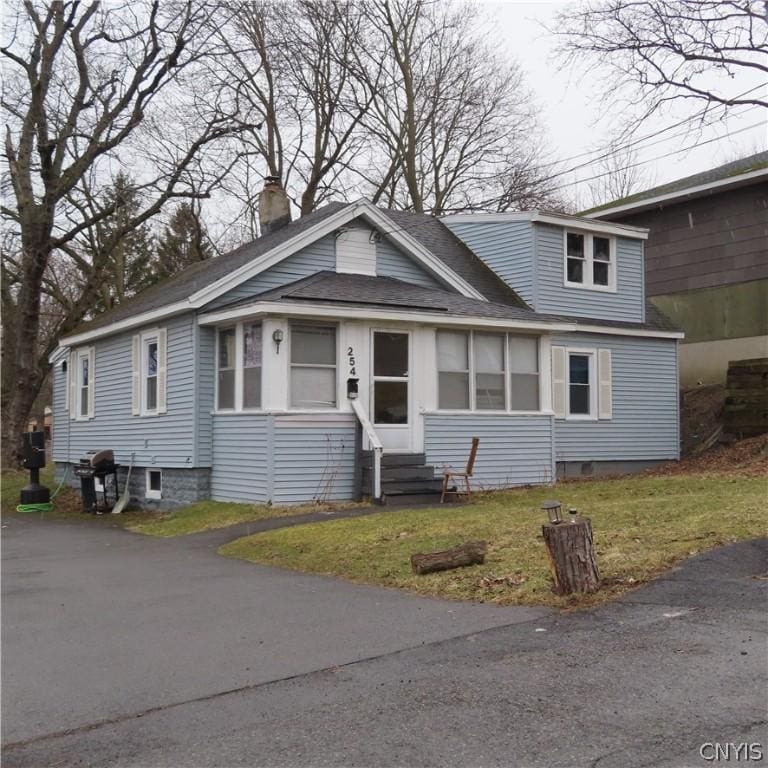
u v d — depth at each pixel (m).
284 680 5.79
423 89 33.50
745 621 6.39
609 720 4.78
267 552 10.72
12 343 27.31
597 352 20.81
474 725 4.82
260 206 20.23
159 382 16.84
